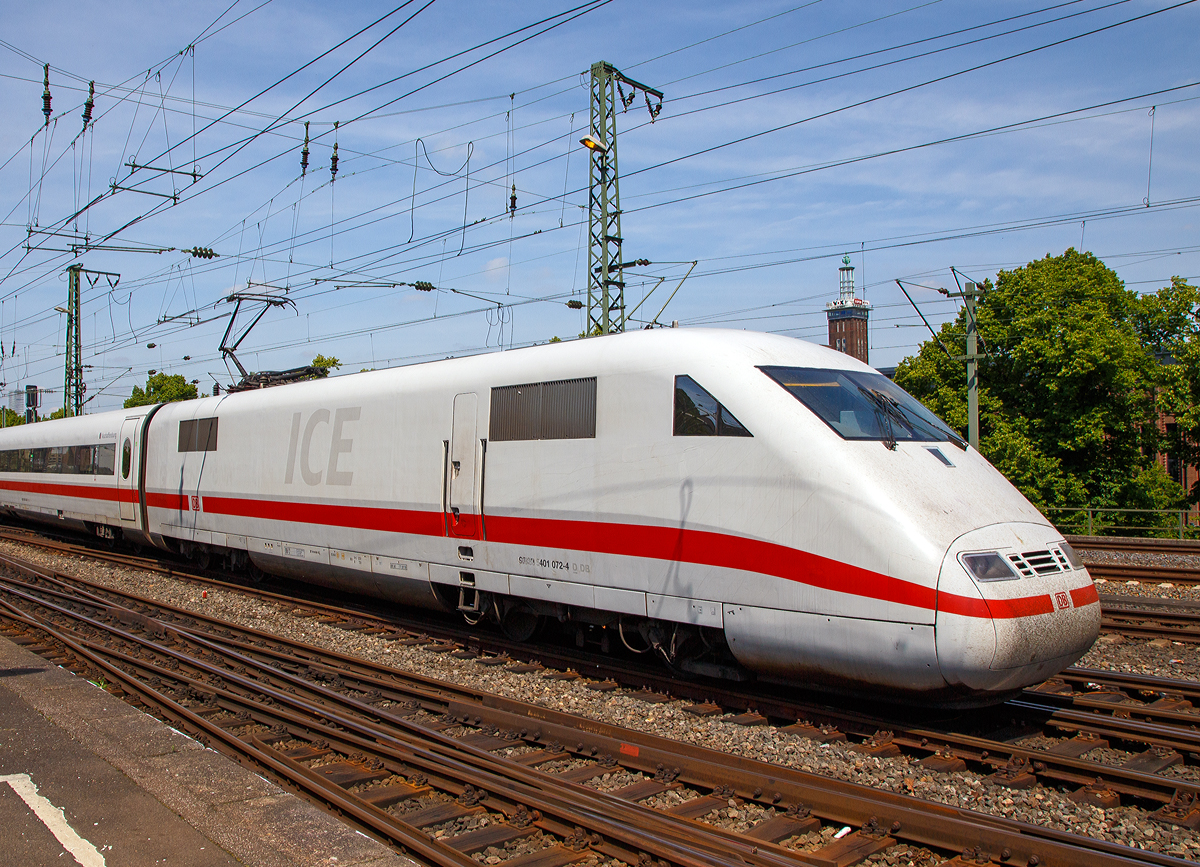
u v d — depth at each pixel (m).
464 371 9.38
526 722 6.32
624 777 5.54
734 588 6.69
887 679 5.96
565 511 8.02
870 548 5.96
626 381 7.64
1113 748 5.97
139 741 5.65
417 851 4.40
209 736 6.43
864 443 6.47
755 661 6.73
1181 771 5.53
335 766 5.84
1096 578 13.41
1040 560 6.03
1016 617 5.63
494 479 8.77
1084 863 3.99
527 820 4.78
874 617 5.90
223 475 13.62
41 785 4.88
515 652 8.95
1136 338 27.80
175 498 15.14
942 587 5.66
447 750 5.87
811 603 6.23
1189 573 12.70
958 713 6.57
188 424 14.92
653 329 7.90
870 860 4.37
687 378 7.22
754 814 4.92
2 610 11.66
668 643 7.54
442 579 9.41
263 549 12.62
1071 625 5.92
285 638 10.05
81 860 3.99
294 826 4.34
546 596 8.19
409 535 9.83
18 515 24.55
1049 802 4.98
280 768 5.59
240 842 4.16
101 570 16.58
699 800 5.06
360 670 8.55
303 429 11.77
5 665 7.93
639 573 7.37
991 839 4.25
